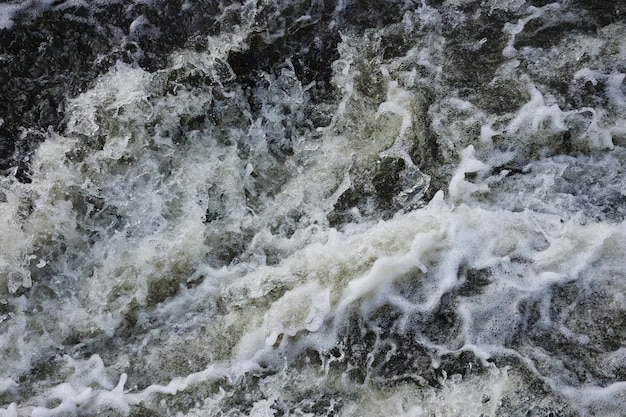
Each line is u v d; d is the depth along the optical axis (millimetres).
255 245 3061
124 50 3447
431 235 2789
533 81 3168
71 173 3166
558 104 3082
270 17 3498
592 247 2674
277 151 3311
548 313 2621
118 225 3111
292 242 3035
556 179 2918
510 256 2725
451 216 2832
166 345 2822
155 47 3463
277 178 3258
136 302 2953
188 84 3375
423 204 2979
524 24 3336
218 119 3352
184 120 3318
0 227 3035
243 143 3316
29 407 2686
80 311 2941
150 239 3062
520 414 2445
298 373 2676
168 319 2906
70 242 3072
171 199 3160
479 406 2477
